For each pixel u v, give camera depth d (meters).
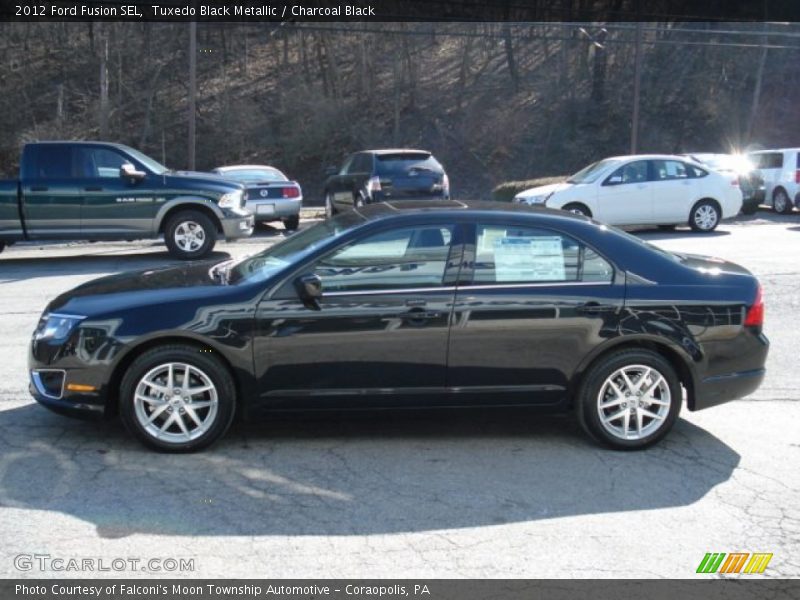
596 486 4.75
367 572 3.77
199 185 13.40
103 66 39.12
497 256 5.26
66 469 4.87
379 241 5.19
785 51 45.53
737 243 14.71
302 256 5.17
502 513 4.38
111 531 4.12
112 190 13.09
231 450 5.22
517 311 5.17
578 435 5.61
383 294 5.12
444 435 5.58
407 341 5.12
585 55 45.25
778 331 8.45
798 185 21.28
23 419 5.74
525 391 5.27
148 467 4.92
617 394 5.29
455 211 5.35
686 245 14.48
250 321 5.03
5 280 11.76
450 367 5.18
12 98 43.78
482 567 3.82
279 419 5.21
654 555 3.95
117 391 5.17
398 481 4.79
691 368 5.30
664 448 5.38
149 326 4.98
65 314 5.13
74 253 15.18
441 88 45.56
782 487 4.77
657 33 45.38
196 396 5.11
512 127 42.31
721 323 5.30
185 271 5.77
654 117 42.88
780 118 43.38
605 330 5.21
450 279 5.20
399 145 41.78
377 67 47.34
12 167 41.00
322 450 5.26
